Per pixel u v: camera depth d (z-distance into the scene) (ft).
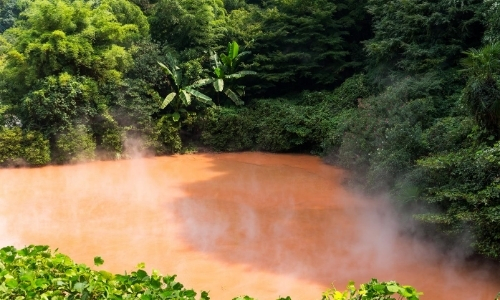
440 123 27.20
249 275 17.87
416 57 37.70
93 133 41.47
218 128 46.24
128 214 25.86
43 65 39.52
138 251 20.34
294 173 36.76
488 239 18.08
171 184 33.04
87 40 41.11
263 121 46.50
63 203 28.04
